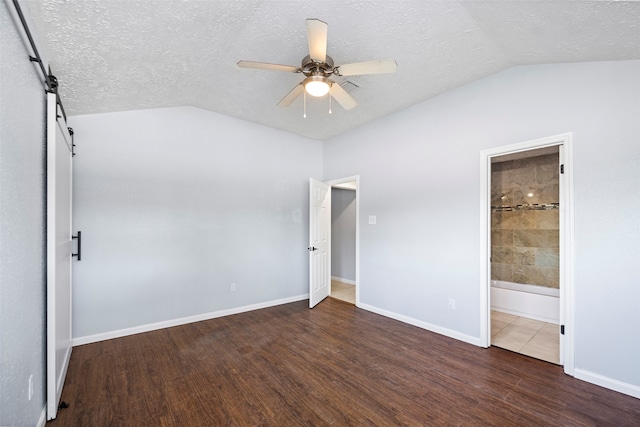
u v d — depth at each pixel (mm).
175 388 2133
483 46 2279
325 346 2854
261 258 4152
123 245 3086
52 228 1797
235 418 1816
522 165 4301
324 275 4707
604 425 1737
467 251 2943
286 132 4473
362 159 4180
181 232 3457
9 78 1253
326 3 1790
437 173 3219
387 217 3793
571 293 2283
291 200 4512
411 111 3500
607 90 2143
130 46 1992
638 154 2014
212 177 3699
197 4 1704
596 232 2172
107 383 2191
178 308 3426
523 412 1860
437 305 3203
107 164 3004
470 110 2934
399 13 1894
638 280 2002
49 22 1600
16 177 1343
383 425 1750
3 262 1208
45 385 1767
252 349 2781
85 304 2879
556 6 1587
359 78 2809
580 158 2252
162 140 3336
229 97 3262
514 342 2939
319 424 1764
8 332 1253
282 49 2328
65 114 2514
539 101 2477
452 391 2096
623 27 1653
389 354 2678
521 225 4301
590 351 2195
